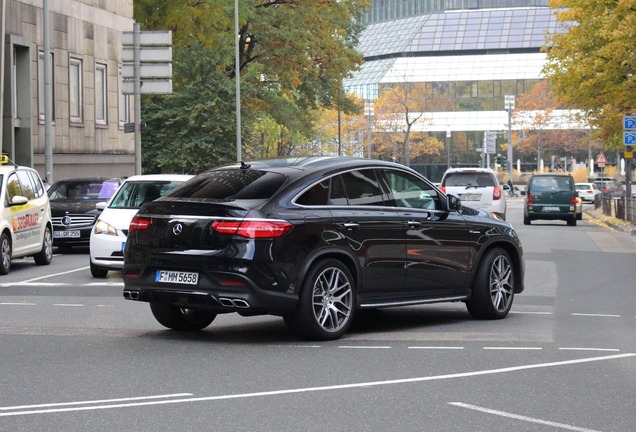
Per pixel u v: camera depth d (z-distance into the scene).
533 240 39.34
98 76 54.47
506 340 14.00
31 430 8.70
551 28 157.00
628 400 10.01
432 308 18.08
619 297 20.02
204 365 11.91
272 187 13.87
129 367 11.76
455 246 15.77
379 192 14.92
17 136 46.59
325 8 71.31
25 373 11.36
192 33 60.66
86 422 8.98
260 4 70.19
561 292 20.95
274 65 70.06
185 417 9.18
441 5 166.38
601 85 50.06
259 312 13.62
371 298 14.63
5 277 24.00
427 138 136.50
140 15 60.03
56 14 49.34
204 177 14.58
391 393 10.30
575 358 12.48
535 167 151.50
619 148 60.41
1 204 24.91
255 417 9.18
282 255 13.45
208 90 60.31
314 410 9.48
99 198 31.88
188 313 15.00
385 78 153.00
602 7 49.38
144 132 60.66
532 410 9.54
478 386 10.69
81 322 15.84
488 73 152.62
